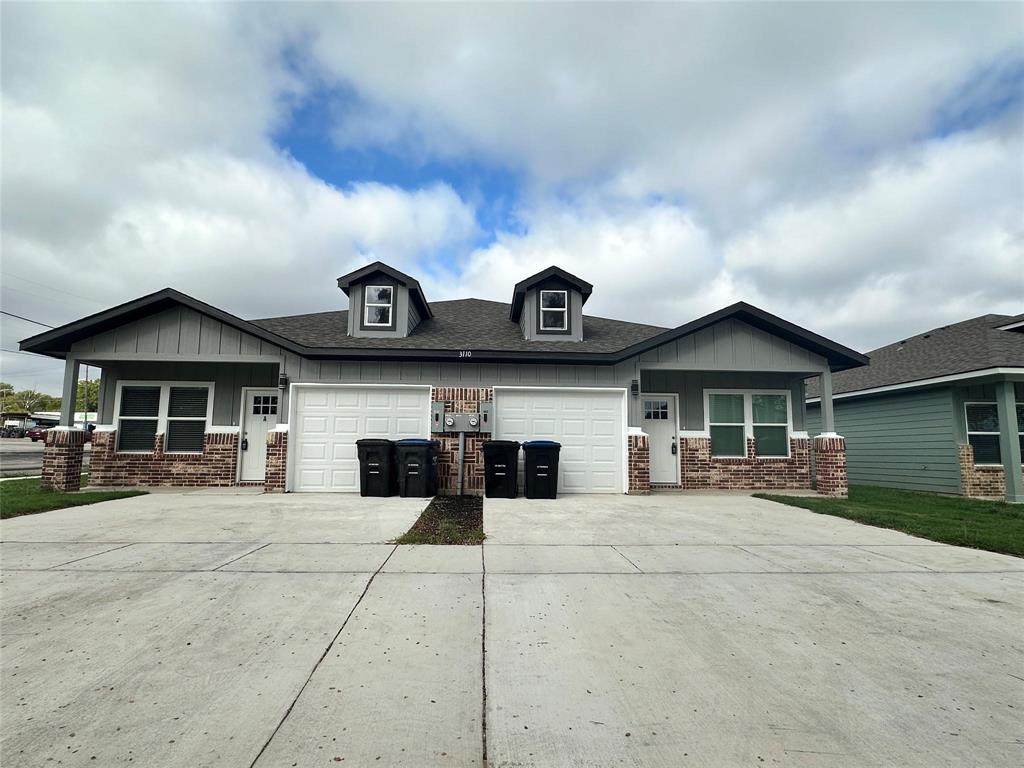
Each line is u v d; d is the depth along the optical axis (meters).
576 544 6.14
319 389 10.64
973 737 2.38
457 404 10.60
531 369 10.91
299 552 5.59
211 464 11.99
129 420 12.16
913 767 2.14
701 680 2.90
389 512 8.08
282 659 3.07
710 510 8.76
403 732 2.35
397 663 3.05
